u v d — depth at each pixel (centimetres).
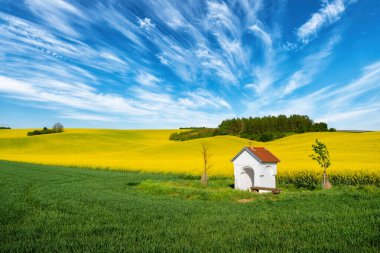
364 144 6072
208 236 952
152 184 2558
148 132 15150
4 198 1830
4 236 971
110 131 14412
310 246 812
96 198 1830
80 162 5478
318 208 1445
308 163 3878
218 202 1766
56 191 2178
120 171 4653
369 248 778
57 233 1020
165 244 855
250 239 886
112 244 867
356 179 2748
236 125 13538
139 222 1193
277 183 3094
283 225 1111
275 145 8850
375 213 1230
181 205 1614
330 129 14438
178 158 6519
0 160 6438
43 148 9588
